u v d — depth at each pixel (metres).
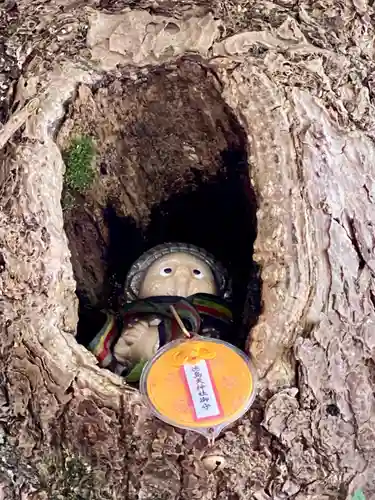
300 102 0.43
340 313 0.39
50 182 0.41
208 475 0.36
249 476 0.37
